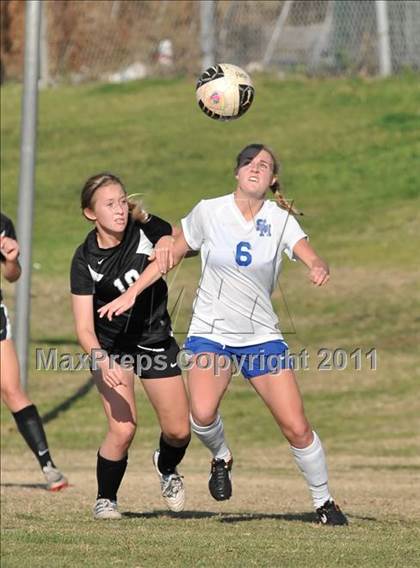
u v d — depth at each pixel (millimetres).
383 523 24719
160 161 83625
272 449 46469
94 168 83875
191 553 20516
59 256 72062
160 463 25750
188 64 99875
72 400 54562
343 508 27734
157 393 24641
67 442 48750
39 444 31422
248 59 96500
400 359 56344
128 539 21891
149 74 101125
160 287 24438
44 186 82125
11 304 62844
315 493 24328
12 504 28625
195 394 23469
